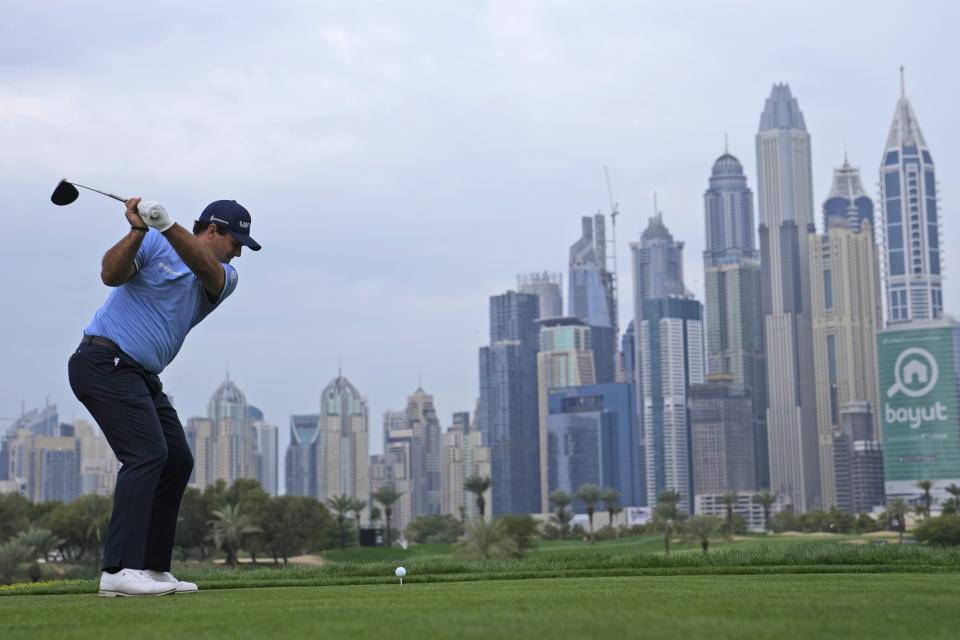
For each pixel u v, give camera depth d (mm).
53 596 8078
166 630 5137
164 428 8180
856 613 5660
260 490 123125
